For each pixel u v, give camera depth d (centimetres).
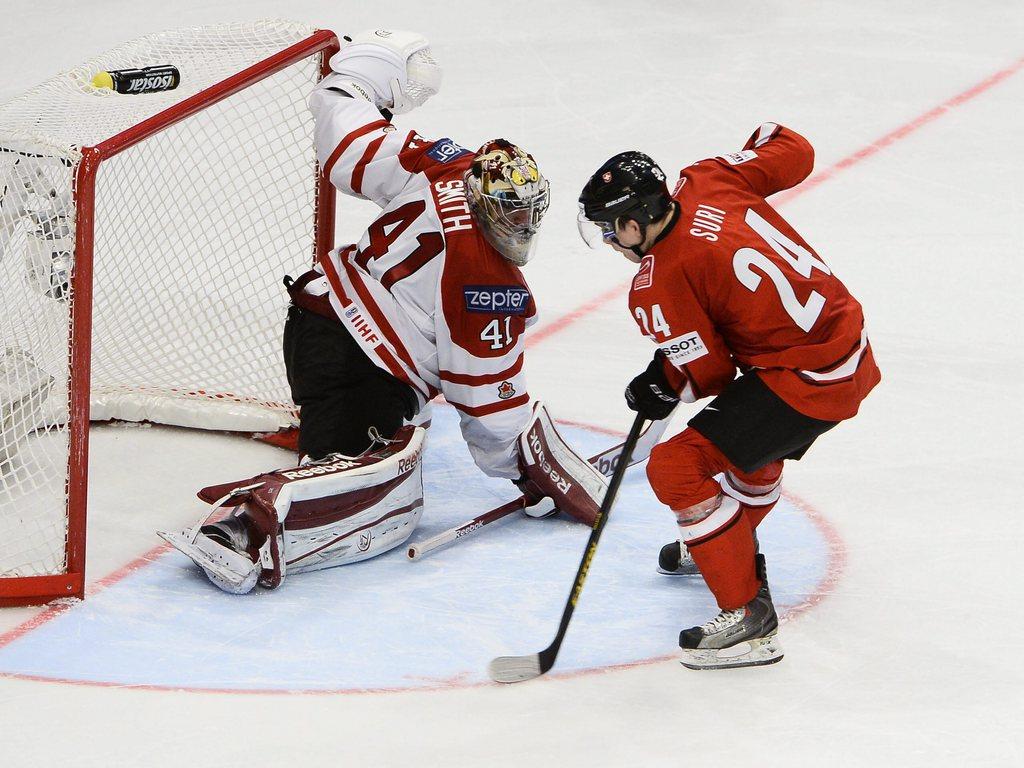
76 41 3438
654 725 1078
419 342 1425
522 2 3653
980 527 1423
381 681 1156
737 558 1163
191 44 1616
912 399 1730
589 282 2173
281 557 1311
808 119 2861
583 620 1266
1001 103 2925
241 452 1664
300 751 1042
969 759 1024
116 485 1557
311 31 1598
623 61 3231
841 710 1096
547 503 1477
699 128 2825
